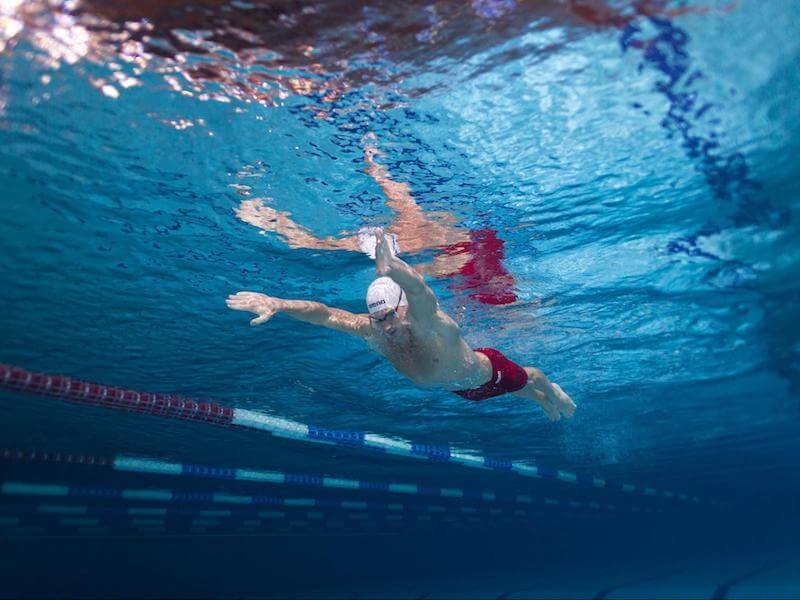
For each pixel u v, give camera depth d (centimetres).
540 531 2919
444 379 411
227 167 444
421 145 429
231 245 547
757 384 1040
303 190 475
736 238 576
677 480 2133
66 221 503
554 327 765
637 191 498
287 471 1375
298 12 314
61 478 1185
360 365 818
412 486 1450
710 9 325
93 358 767
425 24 327
